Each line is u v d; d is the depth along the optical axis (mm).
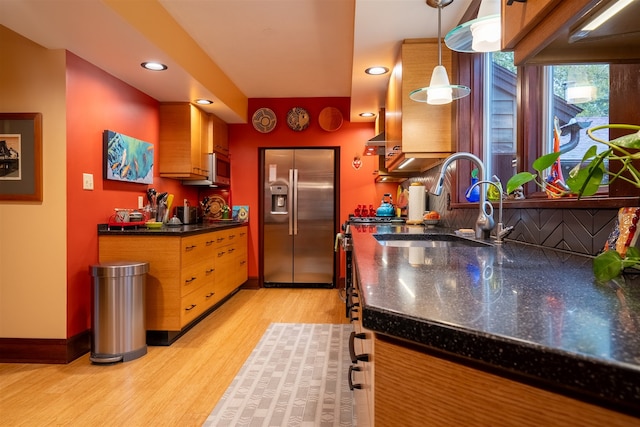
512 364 457
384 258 1258
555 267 1068
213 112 4555
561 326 516
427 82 2758
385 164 4434
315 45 3455
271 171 5234
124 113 3422
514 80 2301
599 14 725
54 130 2699
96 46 2658
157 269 3051
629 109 1101
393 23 2531
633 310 600
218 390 2268
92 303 2686
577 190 830
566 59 940
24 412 2018
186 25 3051
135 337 2766
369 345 791
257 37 3279
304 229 5215
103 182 3121
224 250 4199
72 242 2764
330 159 5199
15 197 2697
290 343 3053
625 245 988
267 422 1929
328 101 5176
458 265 1103
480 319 550
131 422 1922
